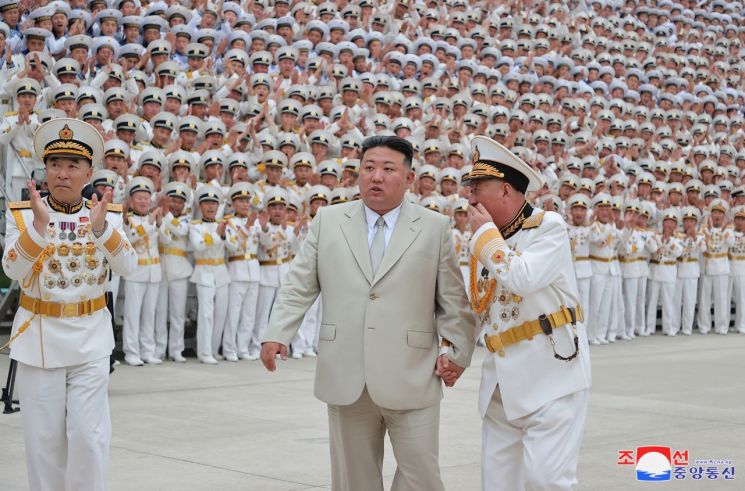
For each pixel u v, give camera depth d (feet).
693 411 31.17
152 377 35.88
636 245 54.60
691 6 85.46
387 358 15.71
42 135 16.92
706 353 48.08
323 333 16.14
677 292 57.72
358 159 46.70
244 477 21.66
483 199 15.96
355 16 59.21
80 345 16.61
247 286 41.78
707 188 61.36
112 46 46.14
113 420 27.73
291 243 43.16
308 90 50.90
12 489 20.29
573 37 72.43
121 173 38.93
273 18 55.26
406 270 15.94
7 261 16.26
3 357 37.01
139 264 38.55
